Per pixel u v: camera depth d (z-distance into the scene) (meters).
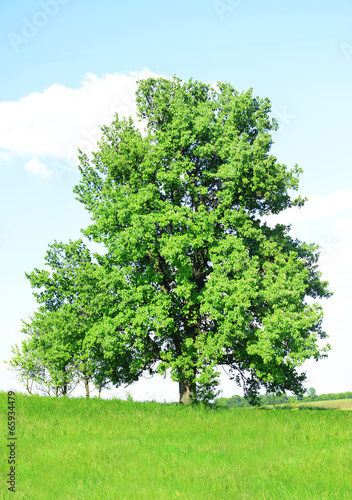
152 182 27.64
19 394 26.25
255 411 22.72
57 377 32.59
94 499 10.85
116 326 24.95
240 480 11.74
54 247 30.52
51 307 30.30
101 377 28.56
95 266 27.84
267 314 24.22
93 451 15.23
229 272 25.44
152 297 25.67
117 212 25.62
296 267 25.97
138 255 25.02
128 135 28.84
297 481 11.53
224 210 26.59
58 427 18.64
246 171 25.45
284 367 26.47
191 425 18.73
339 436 16.39
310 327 26.25
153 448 15.53
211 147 26.70
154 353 27.67
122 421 19.75
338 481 11.41
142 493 11.00
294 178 26.12
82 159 29.42
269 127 27.73
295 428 17.72
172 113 28.20
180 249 23.66
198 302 25.91
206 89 29.95
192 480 12.02
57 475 13.05
